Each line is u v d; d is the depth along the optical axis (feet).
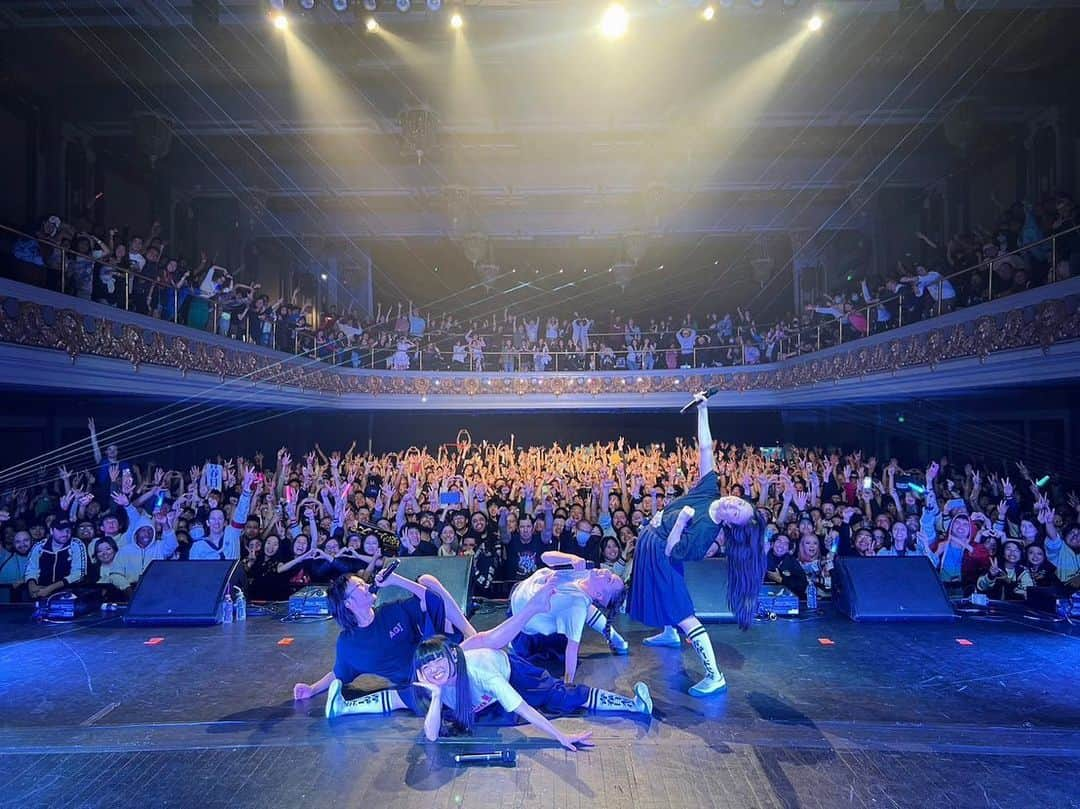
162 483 38.70
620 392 73.82
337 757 15.71
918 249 67.97
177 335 40.96
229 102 53.06
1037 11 42.52
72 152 51.88
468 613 24.76
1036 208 36.01
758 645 23.48
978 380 36.60
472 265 90.79
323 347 64.69
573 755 15.69
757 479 45.80
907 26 44.98
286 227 78.33
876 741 16.21
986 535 30.86
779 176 66.64
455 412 83.35
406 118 54.19
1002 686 19.66
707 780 14.61
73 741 16.51
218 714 18.11
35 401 45.24
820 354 57.11
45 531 31.24
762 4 42.55
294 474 44.70
